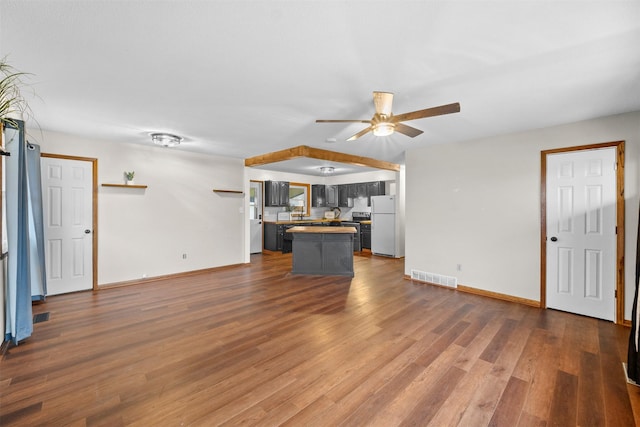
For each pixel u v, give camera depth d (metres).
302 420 1.65
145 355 2.35
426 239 4.64
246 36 1.71
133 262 4.55
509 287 3.78
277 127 3.55
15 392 1.88
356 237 7.84
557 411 1.73
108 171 4.32
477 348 2.49
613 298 3.07
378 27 1.61
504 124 3.39
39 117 3.19
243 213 5.98
